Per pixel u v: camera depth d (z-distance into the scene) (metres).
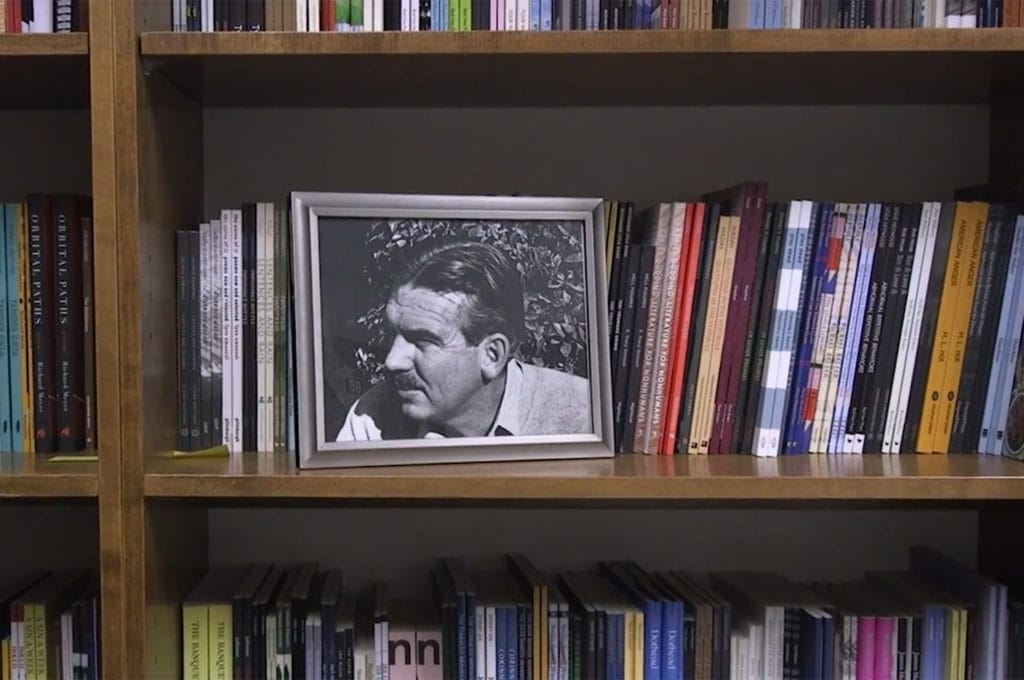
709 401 1.08
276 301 1.07
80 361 1.05
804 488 0.93
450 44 0.95
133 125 0.93
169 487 0.93
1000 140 1.22
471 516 1.26
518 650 1.06
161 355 1.00
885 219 1.08
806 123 1.25
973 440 1.09
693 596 1.10
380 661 1.06
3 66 0.99
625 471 0.96
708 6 1.04
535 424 1.05
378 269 1.03
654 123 1.25
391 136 1.24
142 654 0.93
